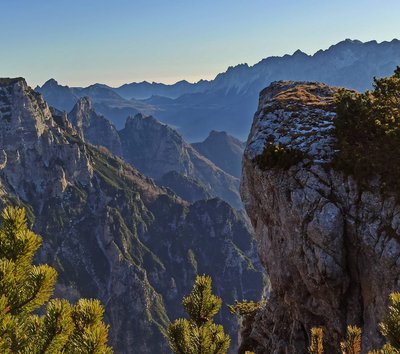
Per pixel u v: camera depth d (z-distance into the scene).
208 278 12.16
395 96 40.47
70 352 8.43
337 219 30.88
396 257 27.61
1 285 7.73
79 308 9.18
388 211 29.36
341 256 30.48
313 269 31.52
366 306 29.31
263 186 37.28
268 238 38.59
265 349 41.00
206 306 11.86
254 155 39.31
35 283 8.15
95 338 8.04
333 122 38.44
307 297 33.84
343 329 30.48
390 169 30.86
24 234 8.26
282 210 34.69
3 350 7.26
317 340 13.30
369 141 34.22
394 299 8.61
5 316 7.36
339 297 30.83
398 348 8.16
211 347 10.78
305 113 42.38
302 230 32.62
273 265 37.22
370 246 29.27
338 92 46.50
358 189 31.33
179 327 11.41
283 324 38.16
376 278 28.58
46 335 8.09
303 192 33.25
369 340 27.97
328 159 34.09
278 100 47.47
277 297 40.44
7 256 8.21
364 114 37.00
